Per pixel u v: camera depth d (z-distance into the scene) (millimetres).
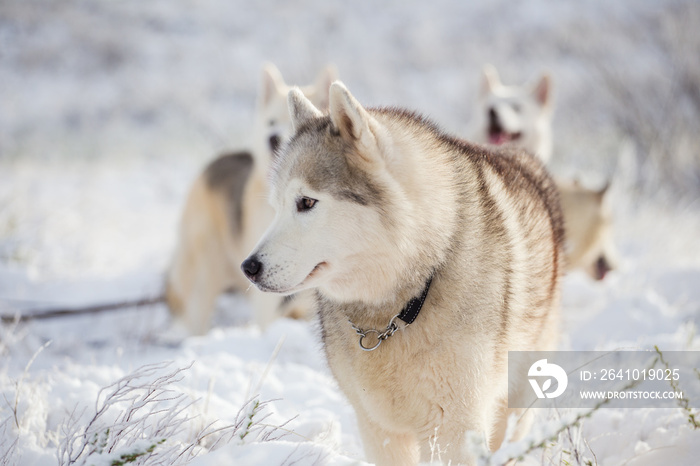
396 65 26609
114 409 4113
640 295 8391
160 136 23203
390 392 3680
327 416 4703
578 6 28531
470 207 3770
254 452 3236
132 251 12102
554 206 5156
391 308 3645
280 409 4879
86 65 28031
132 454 2865
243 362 5828
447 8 32344
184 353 6168
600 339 6668
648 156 17344
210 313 9086
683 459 3428
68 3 31406
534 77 23781
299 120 4098
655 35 21047
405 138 3799
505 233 3871
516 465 3967
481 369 3568
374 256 3598
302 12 32031
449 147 4027
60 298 8734
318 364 6156
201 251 8914
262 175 8102
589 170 17656
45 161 20094
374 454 3865
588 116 20172
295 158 3736
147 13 32219
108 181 18562
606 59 20906
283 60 25172
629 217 13586
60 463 3195
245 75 27188
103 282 9828
